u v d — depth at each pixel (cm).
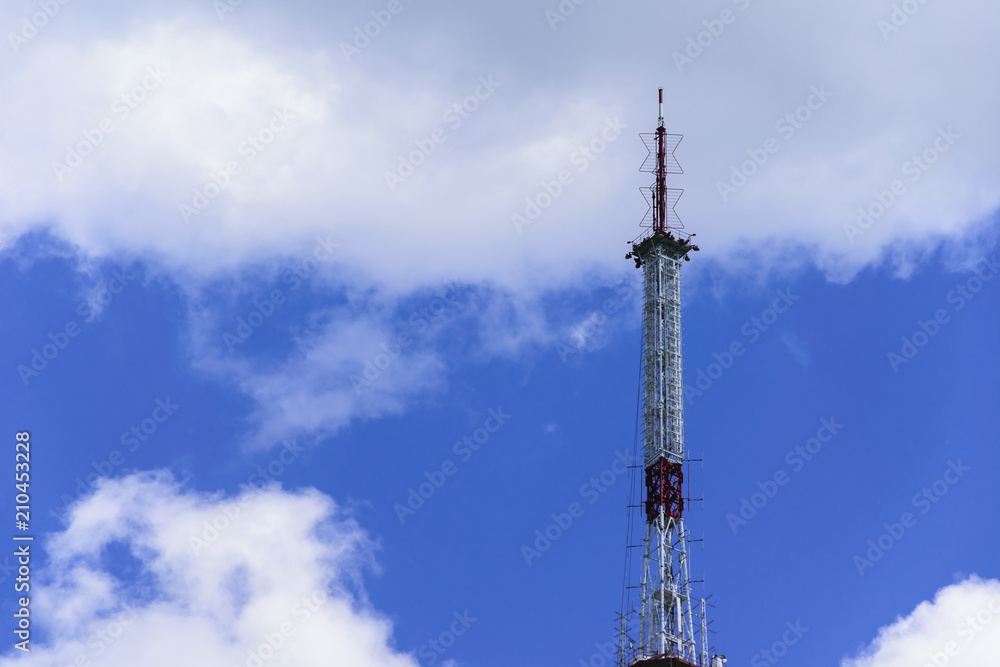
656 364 16075
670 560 14825
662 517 15000
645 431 15750
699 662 14175
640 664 13975
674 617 14500
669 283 16688
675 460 15500
